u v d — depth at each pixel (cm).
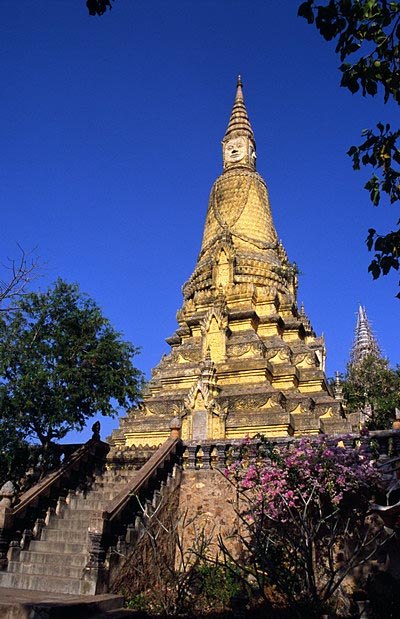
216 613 1280
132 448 2780
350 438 1560
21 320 2022
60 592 1328
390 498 1378
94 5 816
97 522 1395
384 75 937
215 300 4388
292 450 1524
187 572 1426
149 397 4166
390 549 1395
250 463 1650
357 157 1025
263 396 3606
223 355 4094
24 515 1634
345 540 1448
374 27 909
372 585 1329
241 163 5681
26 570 1473
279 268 4819
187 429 3572
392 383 4938
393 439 1505
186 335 4644
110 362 2138
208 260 4975
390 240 1034
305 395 3722
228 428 3512
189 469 1830
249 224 5156
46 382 1917
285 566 1349
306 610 1148
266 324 4366
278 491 1366
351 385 5019
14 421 1884
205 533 1670
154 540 1426
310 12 916
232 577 1402
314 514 1468
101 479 1998
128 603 1320
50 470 1972
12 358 1934
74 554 1511
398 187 1016
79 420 2041
